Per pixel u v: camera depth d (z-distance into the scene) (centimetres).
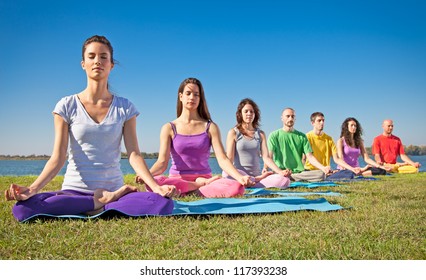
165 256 301
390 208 475
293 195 645
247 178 612
